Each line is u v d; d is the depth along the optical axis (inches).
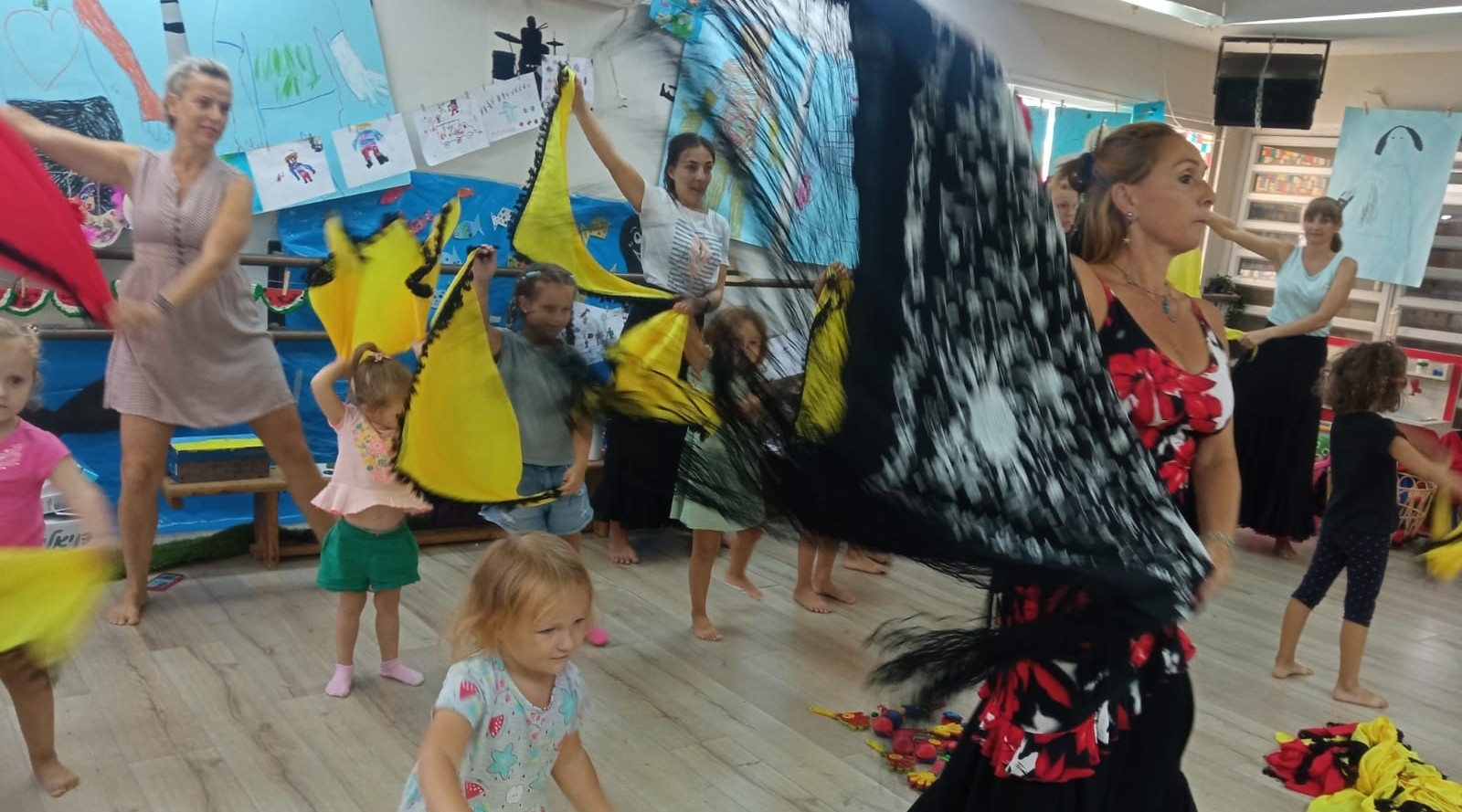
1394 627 147.0
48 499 101.0
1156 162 50.7
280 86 136.5
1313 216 172.2
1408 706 119.2
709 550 123.2
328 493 98.8
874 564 58.2
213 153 106.7
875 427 39.7
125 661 107.1
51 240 66.6
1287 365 173.2
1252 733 109.3
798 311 40.6
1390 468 115.9
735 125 40.5
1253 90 216.4
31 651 56.1
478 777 56.8
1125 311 52.2
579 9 152.9
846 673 116.7
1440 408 212.4
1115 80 200.7
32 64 122.3
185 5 129.8
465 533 154.2
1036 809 54.4
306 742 93.0
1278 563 176.1
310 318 144.6
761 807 88.0
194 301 108.1
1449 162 222.4
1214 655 131.2
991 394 41.8
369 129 142.9
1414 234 227.9
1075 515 43.0
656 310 59.6
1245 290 257.8
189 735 92.9
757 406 41.6
